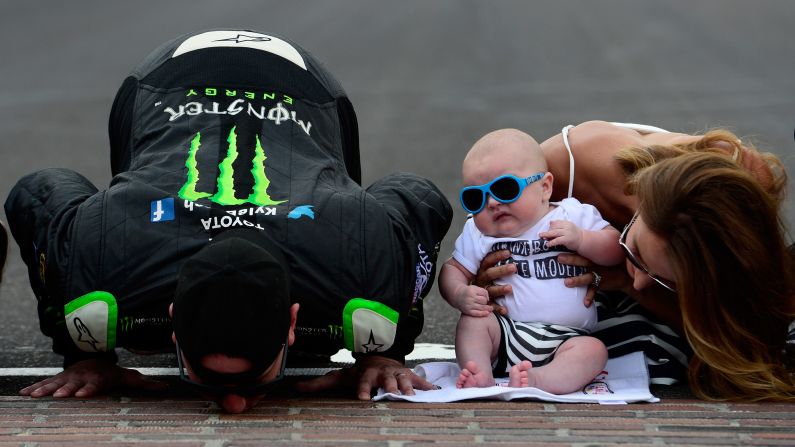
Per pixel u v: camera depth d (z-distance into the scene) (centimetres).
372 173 3881
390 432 1385
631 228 1590
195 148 1597
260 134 1625
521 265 1688
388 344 1526
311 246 1491
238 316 1351
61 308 1505
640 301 1730
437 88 6109
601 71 6669
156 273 1470
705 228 1473
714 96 5562
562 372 1593
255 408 1502
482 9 10925
